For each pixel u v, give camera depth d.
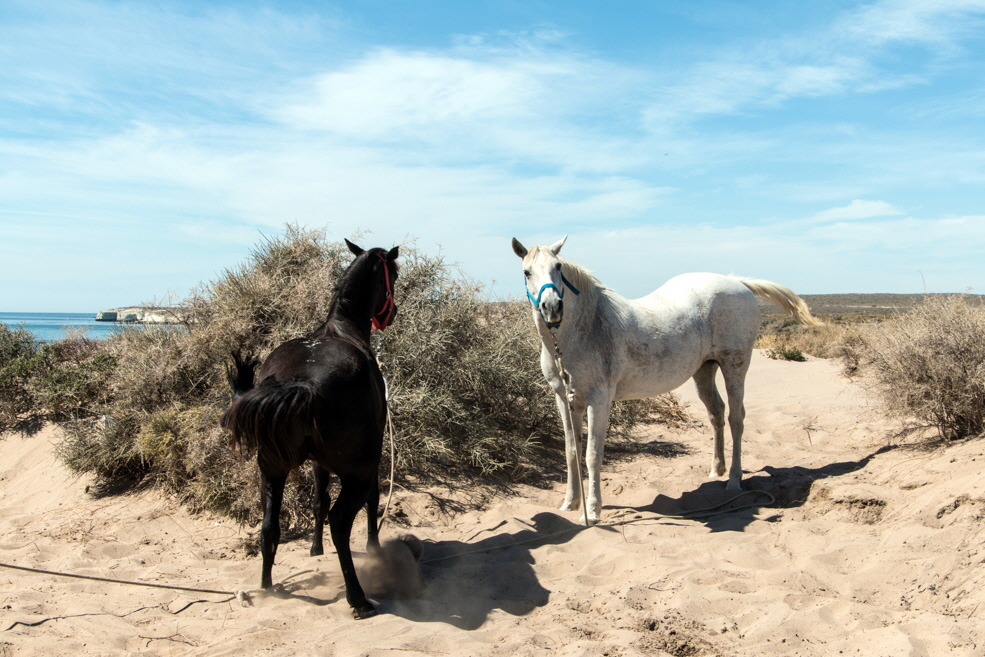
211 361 6.84
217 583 4.38
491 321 8.31
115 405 7.06
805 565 4.25
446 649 3.34
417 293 7.52
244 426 3.46
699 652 3.31
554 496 6.51
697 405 11.34
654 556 4.61
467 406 7.36
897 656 3.00
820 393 11.30
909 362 6.33
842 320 23.77
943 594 3.58
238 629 3.56
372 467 3.92
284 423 3.44
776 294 6.75
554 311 4.89
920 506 4.65
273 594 4.12
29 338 10.62
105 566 4.75
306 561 4.80
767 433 8.59
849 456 6.91
